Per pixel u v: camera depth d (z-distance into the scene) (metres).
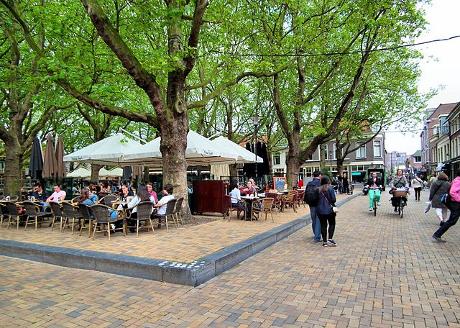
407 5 12.60
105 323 3.85
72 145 28.70
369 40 14.60
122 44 8.45
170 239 7.66
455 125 38.94
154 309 4.25
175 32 10.20
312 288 4.96
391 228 10.51
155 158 12.26
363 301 4.45
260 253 7.27
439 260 6.50
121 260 5.72
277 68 11.95
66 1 10.98
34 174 13.22
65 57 10.02
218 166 19.42
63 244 7.16
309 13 14.52
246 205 11.20
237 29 12.22
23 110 13.73
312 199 8.22
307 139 29.30
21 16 10.66
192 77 19.61
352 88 15.91
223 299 4.58
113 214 8.45
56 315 4.05
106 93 9.83
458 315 4.00
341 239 8.73
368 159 50.12
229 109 23.28
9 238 7.95
